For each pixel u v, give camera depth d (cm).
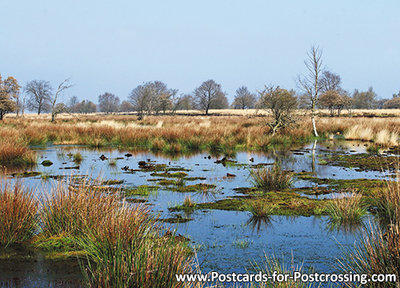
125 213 464
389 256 350
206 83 9038
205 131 2042
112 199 553
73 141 1973
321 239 501
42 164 1192
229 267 407
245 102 11556
